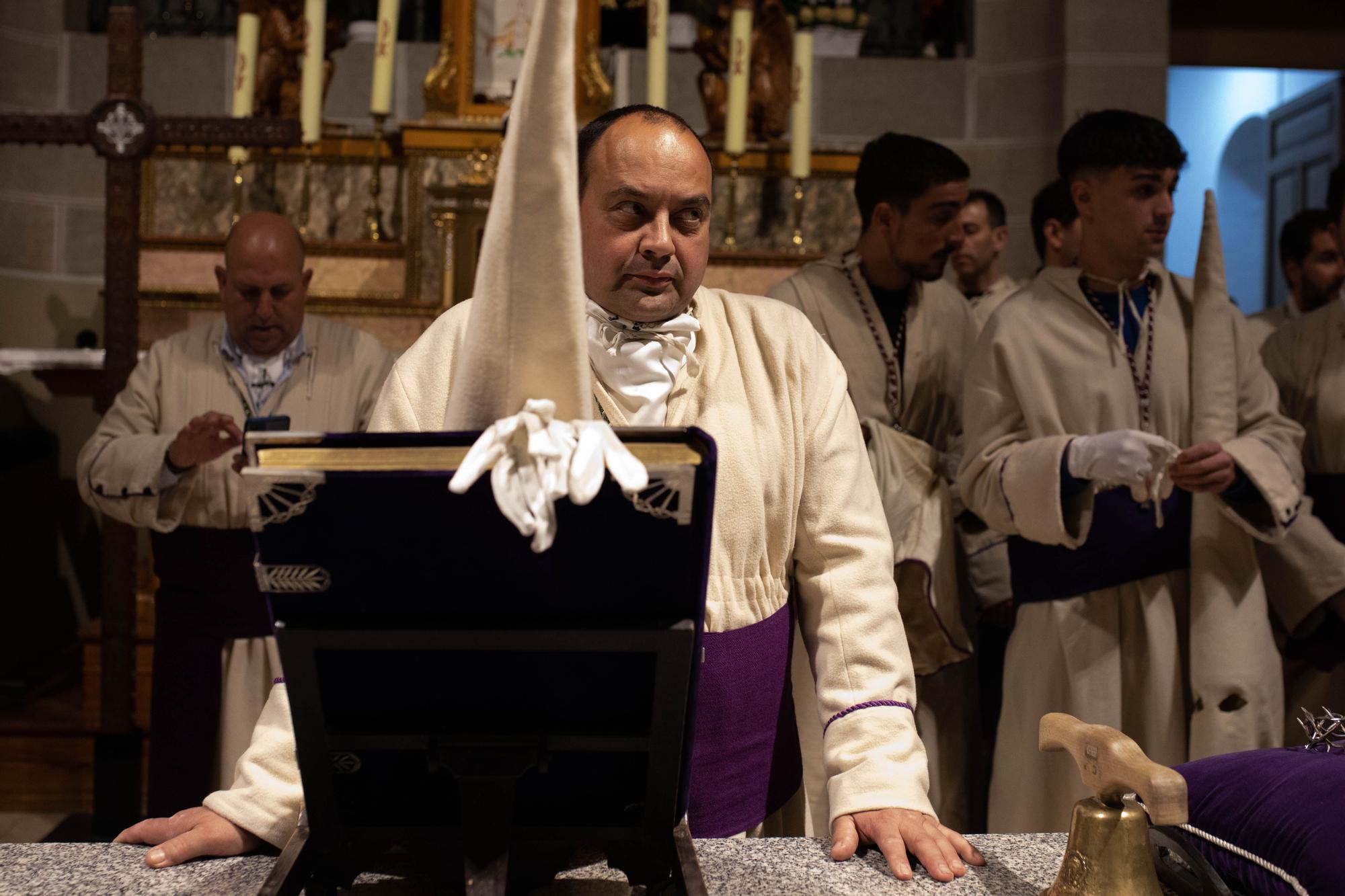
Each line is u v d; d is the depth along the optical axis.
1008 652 2.48
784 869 1.04
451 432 0.84
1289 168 7.50
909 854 1.07
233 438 2.46
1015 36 5.30
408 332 3.93
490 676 0.86
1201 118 9.15
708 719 1.30
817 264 2.89
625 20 5.10
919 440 2.68
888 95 5.31
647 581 0.82
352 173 4.24
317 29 3.92
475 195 3.77
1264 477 2.24
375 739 0.88
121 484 2.52
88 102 5.11
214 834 1.06
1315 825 0.99
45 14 5.09
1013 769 2.43
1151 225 2.39
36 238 5.00
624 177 1.26
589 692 0.87
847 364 2.75
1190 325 2.46
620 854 0.96
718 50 4.27
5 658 4.59
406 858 1.05
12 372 3.98
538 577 0.82
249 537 2.56
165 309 3.87
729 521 1.31
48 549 4.96
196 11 5.19
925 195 2.68
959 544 2.88
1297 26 5.84
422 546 0.80
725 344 1.38
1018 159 5.30
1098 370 2.40
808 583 1.37
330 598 0.82
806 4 5.30
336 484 0.77
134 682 3.10
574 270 0.86
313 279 3.95
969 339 2.91
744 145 3.85
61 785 3.58
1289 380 2.89
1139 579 2.35
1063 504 2.31
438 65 4.03
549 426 0.81
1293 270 4.50
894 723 1.22
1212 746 2.29
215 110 5.12
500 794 0.89
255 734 1.15
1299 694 2.72
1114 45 5.08
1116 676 2.34
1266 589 2.60
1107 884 0.92
